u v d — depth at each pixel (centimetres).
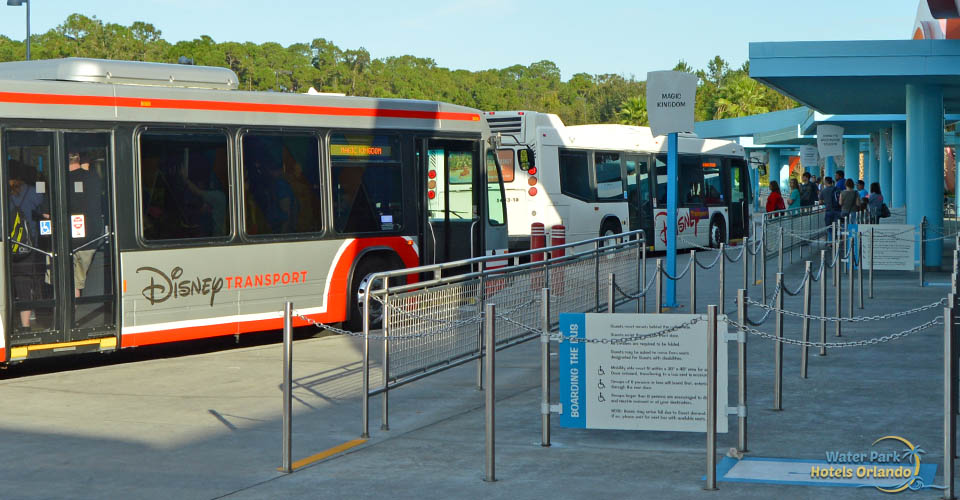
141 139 1240
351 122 1470
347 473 747
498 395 1035
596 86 15088
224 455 811
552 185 2572
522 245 2580
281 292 1377
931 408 929
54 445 848
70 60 1229
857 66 2012
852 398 976
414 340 938
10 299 1123
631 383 780
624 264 1470
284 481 730
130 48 15638
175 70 1310
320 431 894
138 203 1234
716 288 1995
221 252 1309
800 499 663
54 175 1163
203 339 1490
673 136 1595
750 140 6369
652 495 678
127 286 1221
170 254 1259
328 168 1437
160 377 1157
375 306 1498
